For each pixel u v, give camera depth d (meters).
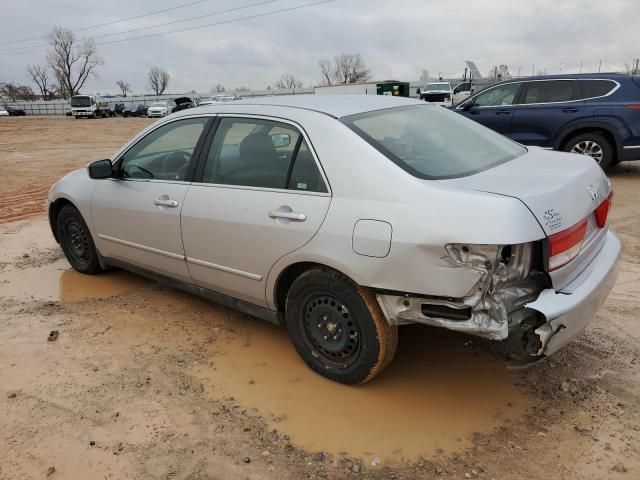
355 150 3.00
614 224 6.46
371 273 2.80
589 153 9.06
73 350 3.77
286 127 3.33
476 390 3.21
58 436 2.88
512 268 2.57
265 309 3.57
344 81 88.56
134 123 38.31
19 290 4.92
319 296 3.18
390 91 43.53
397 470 2.60
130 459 2.70
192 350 3.75
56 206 5.23
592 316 2.84
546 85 9.37
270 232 3.23
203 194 3.67
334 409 3.07
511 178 2.90
